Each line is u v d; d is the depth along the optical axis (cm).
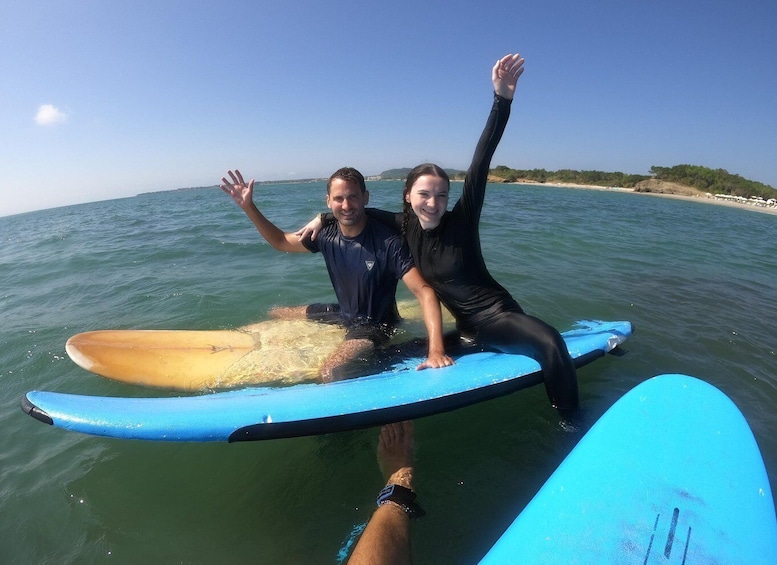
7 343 243
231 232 621
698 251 539
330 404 138
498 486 134
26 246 626
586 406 174
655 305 297
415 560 112
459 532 119
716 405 126
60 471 147
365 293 207
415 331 218
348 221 195
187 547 120
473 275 182
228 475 143
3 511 132
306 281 346
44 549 120
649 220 961
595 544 88
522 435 157
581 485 102
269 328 219
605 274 377
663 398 129
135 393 187
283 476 142
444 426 162
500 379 154
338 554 116
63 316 285
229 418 130
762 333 252
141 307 296
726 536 90
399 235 199
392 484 130
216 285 342
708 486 101
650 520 93
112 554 118
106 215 1245
